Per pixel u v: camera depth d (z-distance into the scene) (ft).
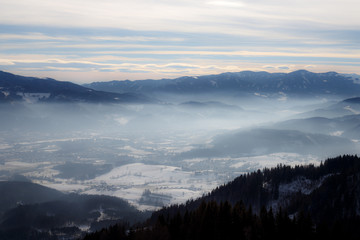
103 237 648.38
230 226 563.89
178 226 588.50
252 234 552.00
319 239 549.54
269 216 571.28
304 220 558.56
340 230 556.51
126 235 648.38
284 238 547.08
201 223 567.59
